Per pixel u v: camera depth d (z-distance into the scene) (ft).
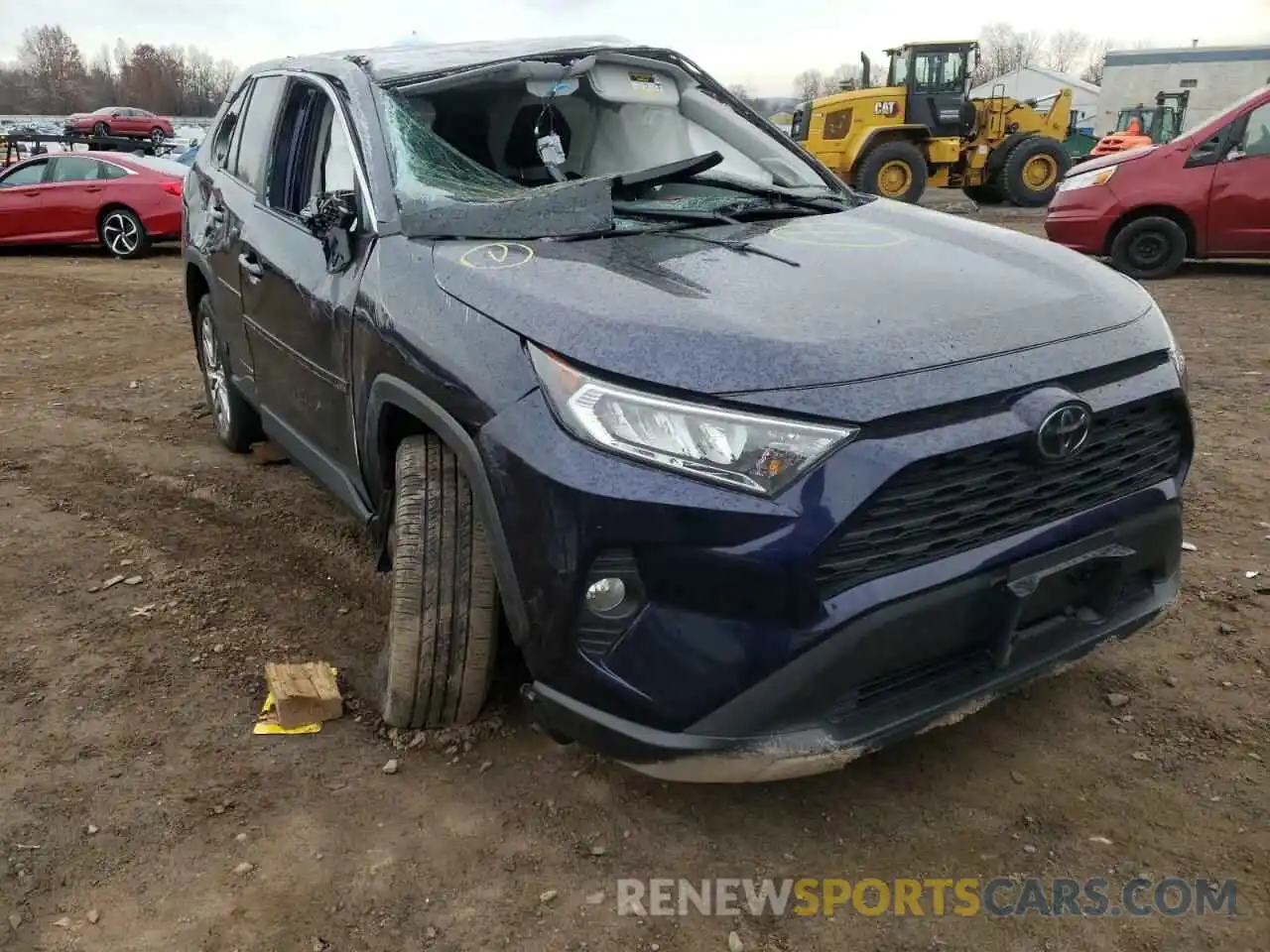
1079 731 9.14
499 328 7.62
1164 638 10.55
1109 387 7.55
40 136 67.41
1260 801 8.18
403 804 8.32
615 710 7.02
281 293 11.39
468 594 8.38
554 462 6.86
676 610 6.70
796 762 6.79
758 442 6.53
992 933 7.05
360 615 11.46
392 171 9.94
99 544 13.28
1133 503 7.88
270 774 8.69
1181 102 91.66
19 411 19.52
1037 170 61.31
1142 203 31.81
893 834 7.97
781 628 6.57
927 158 62.03
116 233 42.42
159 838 7.95
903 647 6.92
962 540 7.07
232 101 15.69
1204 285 31.58
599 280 7.86
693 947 6.97
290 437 12.16
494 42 12.51
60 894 7.42
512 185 10.52
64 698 9.79
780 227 9.84
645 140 12.37
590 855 7.79
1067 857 7.70
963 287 8.09
